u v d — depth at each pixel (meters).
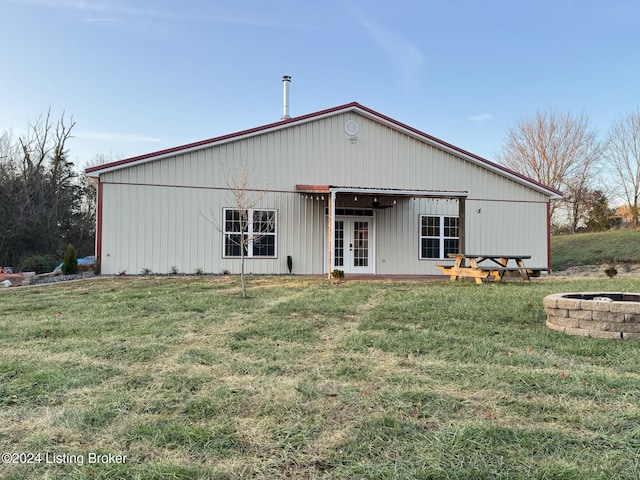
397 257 15.25
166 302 7.87
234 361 4.34
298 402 3.26
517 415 3.02
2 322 6.28
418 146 15.37
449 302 7.71
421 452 2.49
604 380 3.65
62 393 3.46
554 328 5.63
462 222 13.70
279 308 7.26
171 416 3.04
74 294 9.27
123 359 4.41
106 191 12.86
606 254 20.03
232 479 2.25
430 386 3.60
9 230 24.92
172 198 13.29
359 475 2.28
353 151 14.80
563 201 35.78
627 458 2.40
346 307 7.32
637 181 32.12
